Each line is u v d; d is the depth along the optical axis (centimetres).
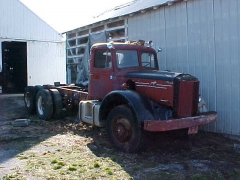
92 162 505
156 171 473
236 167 495
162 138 664
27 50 1633
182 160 528
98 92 685
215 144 626
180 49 755
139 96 565
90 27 1080
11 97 1395
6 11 1564
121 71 644
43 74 1691
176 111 553
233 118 653
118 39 950
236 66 641
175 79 552
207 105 700
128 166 493
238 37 633
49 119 877
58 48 1734
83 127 766
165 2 771
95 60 689
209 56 691
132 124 550
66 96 888
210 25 684
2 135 689
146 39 849
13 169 471
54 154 548
